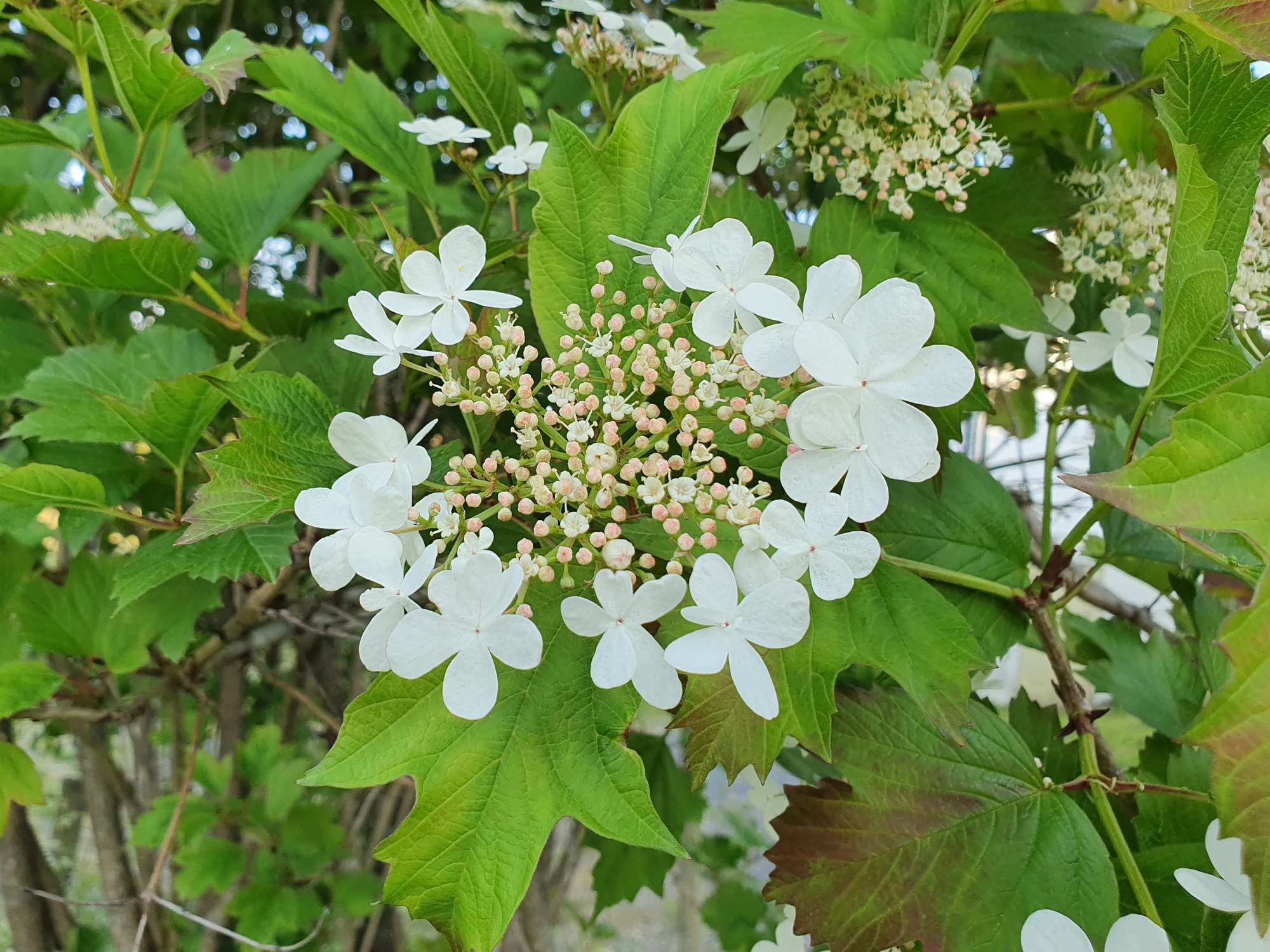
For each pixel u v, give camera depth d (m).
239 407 0.16
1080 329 0.25
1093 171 0.26
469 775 0.14
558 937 0.59
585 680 0.15
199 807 0.36
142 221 0.22
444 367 0.16
